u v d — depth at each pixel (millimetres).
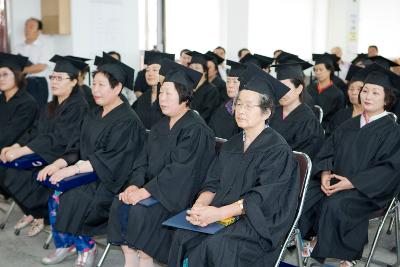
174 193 2820
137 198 2789
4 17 6922
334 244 2930
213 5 9234
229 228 2346
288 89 2488
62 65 3697
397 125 3088
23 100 4223
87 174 3180
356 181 2951
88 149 3338
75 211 3154
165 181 2814
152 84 4234
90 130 3336
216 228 2271
